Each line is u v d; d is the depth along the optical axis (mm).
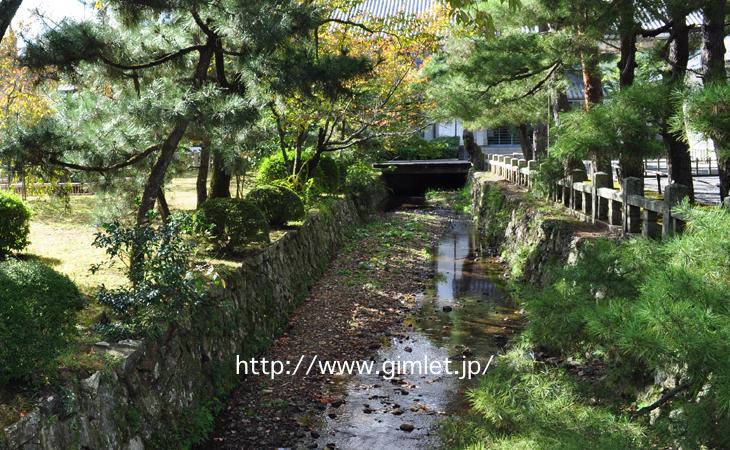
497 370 5164
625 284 4906
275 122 13320
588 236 8875
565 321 4805
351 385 7301
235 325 7461
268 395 6965
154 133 7945
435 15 14086
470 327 9406
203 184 11344
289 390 7113
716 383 3092
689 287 3420
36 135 7125
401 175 28078
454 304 10641
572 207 11125
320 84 8102
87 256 8664
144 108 6836
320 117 13609
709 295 3375
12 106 14211
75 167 7648
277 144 16125
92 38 7535
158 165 7824
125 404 4922
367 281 12000
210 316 6762
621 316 3594
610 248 5219
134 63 8578
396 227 18188
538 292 5273
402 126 15953
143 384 5258
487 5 11133
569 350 5160
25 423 3834
